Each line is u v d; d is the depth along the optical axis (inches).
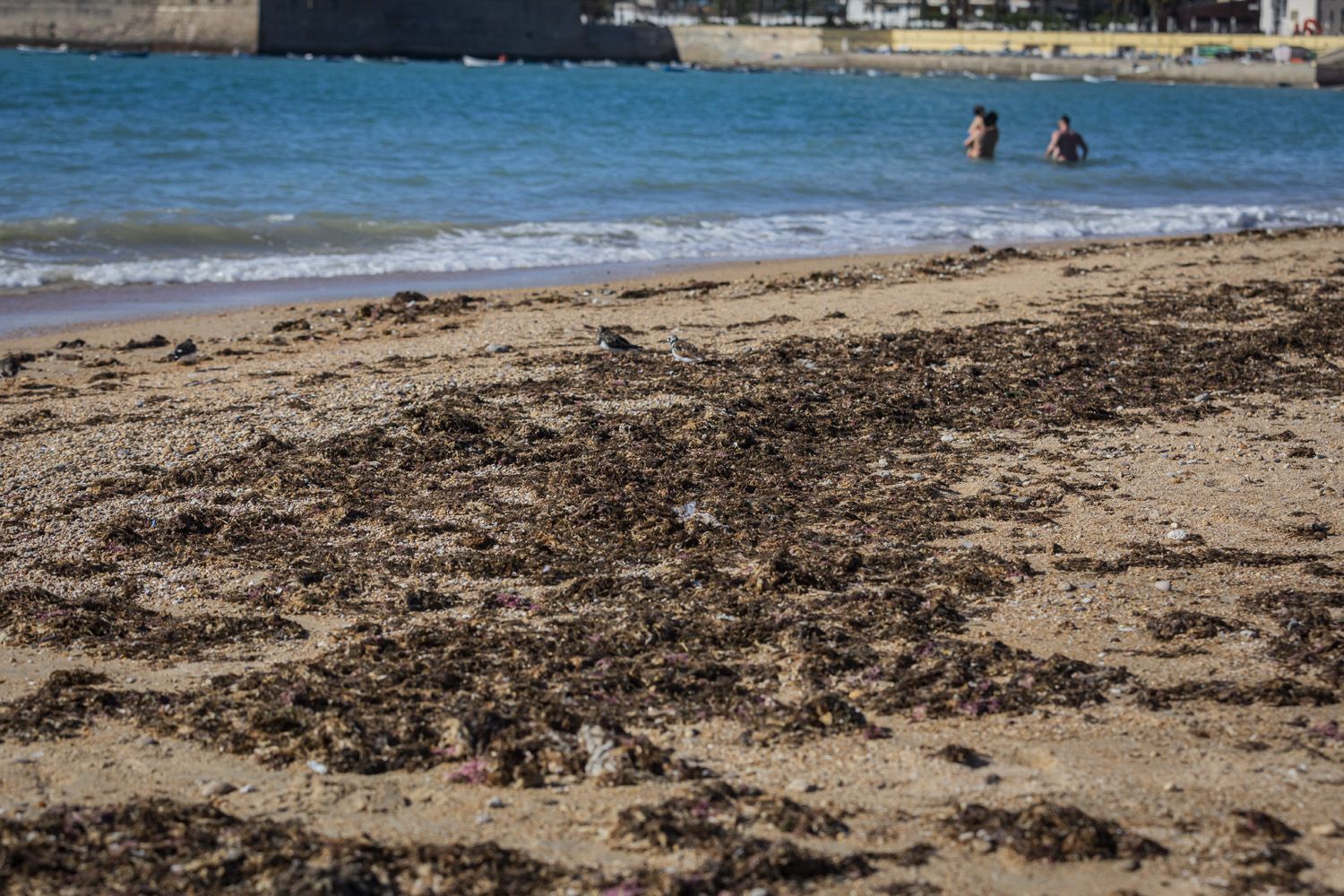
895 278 773.3
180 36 4901.6
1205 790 225.8
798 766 235.9
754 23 6476.4
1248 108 3127.5
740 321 636.7
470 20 5359.3
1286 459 427.8
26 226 869.2
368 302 706.2
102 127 1630.2
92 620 301.4
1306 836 210.8
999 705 258.5
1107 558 343.0
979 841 208.5
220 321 653.9
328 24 4987.7
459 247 890.7
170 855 205.9
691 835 209.6
